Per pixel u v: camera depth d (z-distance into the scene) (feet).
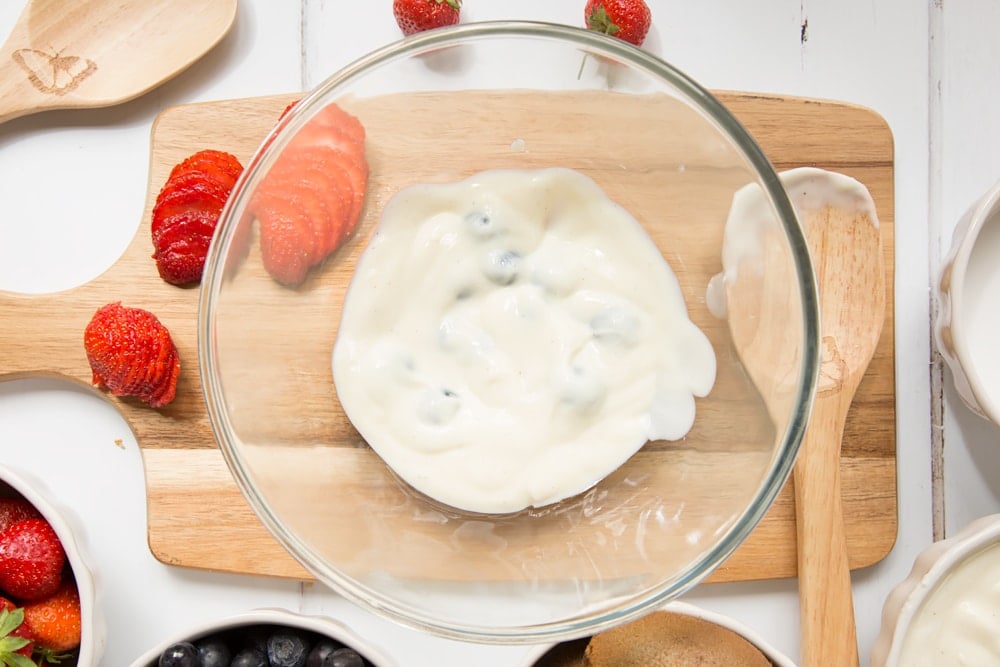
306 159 2.06
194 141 2.26
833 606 2.20
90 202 2.32
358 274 2.10
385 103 2.08
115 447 2.28
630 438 2.09
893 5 2.33
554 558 2.12
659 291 2.11
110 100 2.29
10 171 2.32
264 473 2.08
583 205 2.12
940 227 2.33
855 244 2.23
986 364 2.23
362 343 2.10
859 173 2.27
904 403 2.31
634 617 2.01
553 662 2.23
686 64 2.34
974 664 2.16
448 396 2.08
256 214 2.03
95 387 2.24
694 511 2.10
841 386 2.22
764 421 2.06
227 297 2.05
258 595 2.27
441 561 2.12
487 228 2.10
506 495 2.07
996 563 2.18
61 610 2.21
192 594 2.27
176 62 2.30
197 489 2.23
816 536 2.20
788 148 2.27
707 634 2.19
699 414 2.10
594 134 2.10
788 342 2.00
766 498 1.99
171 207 2.20
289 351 2.11
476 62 2.06
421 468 2.08
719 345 2.10
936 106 2.35
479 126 2.10
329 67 2.33
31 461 2.28
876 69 2.35
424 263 2.10
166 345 2.19
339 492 2.12
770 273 2.03
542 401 2.07
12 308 2.24
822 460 2.21
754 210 2.05
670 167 2.10
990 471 2.31
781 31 2.34
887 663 2.14
